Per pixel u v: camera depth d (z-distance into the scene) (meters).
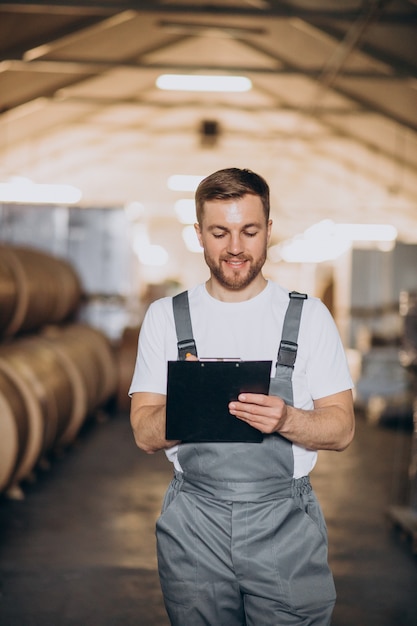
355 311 14.44
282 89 14.45
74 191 17.08
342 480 7.88
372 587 4.86
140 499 6.96
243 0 10.20
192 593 2.31
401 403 11.70
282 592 2.27
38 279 8.06
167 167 18.73
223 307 2.35
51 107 14.57
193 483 2.33
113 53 12.32
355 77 11.54
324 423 2.24
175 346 2.38
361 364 13.09
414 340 6.44
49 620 4.25
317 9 9.34
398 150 15.77
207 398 2.16
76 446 9.34
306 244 22.36
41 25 10.06
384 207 18.42
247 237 2.27
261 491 2.28
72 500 6.85
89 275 12.19
